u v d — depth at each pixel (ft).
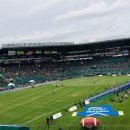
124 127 179.63
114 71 545.44
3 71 526.98
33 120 213.05
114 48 586.04
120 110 222.69
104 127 181.47
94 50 594.65
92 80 453.58
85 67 581.53
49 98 303.48
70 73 558.56
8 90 396.78
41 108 254.06
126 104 242.58
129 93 292.81
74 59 606.14
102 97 278.05
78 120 203.41
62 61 604.90
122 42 555.28
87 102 254.68
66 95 316.19
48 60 590.96
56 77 536.01
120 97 266.98
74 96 305.32
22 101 295.28
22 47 550.77
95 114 216.74
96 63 593.83
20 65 569.64
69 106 252.83
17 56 562.25
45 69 569.64
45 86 416.05
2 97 331.77
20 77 510.17
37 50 567.59
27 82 487.20
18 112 243.60
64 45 564.30
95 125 180.45
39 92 354.74
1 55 554.05
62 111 234.99
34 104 274.36
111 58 598.75
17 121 213.66
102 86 368.48
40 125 196.75
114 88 311.27
